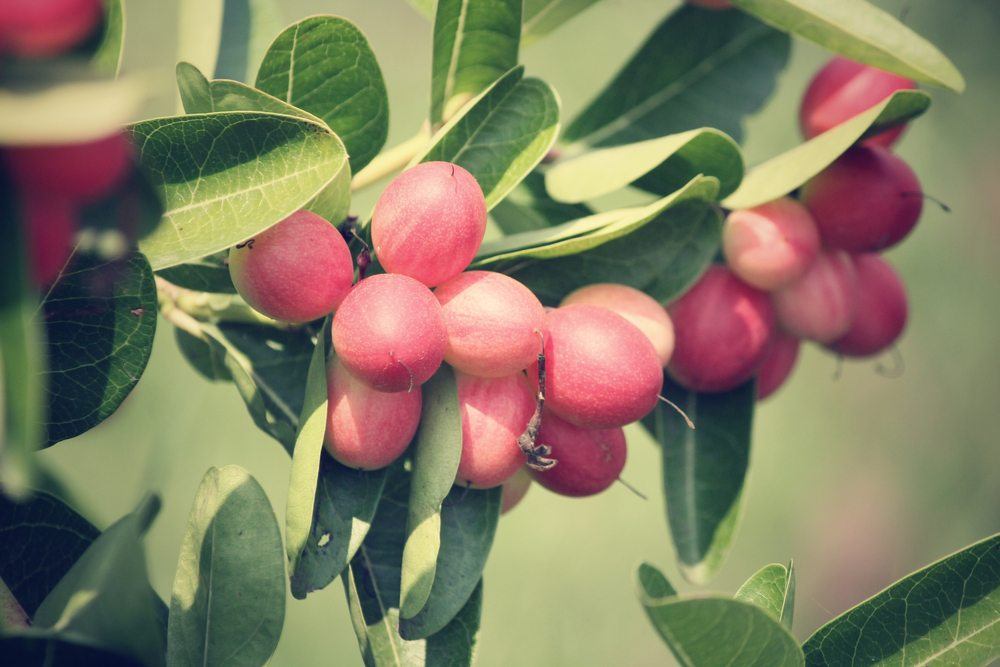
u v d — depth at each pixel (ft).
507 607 2.33
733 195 1.42
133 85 1.02
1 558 1.28
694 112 1.60
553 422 1.31
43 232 1.08
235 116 1.23
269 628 1.25
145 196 1.10
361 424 1.24
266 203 1.23
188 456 2.12
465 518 1.30
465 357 1.25
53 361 1.24
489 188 1.32
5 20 1.05
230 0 1.50
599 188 1.39
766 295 1.45
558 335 1.28
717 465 1.48
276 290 1.23
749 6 1.40
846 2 1.39
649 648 2.36
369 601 1.31
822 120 1.49
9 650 1.16
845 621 1.31
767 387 1.53
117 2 1.28
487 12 1.36
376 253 1.26
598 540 2.43
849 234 1.44
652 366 1.28
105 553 1.18
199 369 1.47
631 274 1.35
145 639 1.16
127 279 1.22
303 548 1.24
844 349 1.56
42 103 1.02
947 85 1.38
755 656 1.21
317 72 1.31
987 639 1.30
